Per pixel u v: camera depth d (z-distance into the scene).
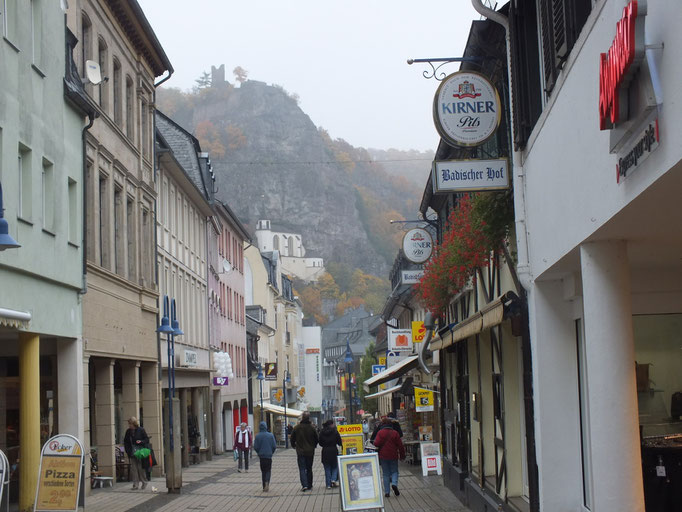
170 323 23.20
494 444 15.53
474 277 16.70
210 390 43.12
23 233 16.59
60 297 19.14
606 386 7.87
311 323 156.50
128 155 27.31
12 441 21.58
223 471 32.56
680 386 10.75
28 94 17.12
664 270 10.54
